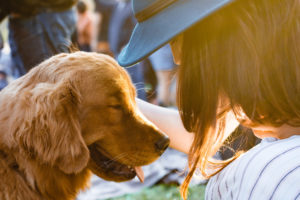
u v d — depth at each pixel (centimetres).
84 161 187
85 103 201
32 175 184
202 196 343
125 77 219
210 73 116
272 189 103
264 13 107
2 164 180
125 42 720
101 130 206
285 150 109
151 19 117
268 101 109
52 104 188
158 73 631
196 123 132
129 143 208
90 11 736
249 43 107
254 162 114
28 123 181
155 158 208
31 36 367
